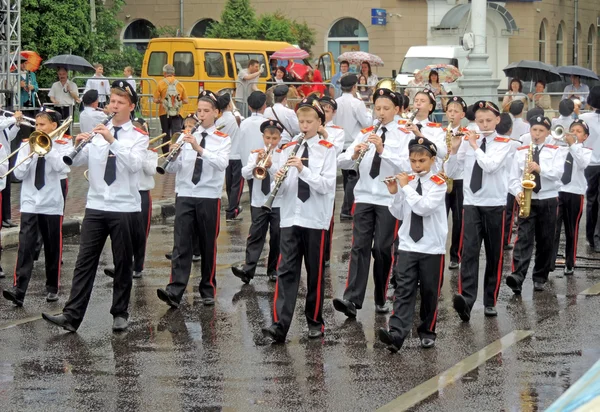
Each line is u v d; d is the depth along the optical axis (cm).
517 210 1449
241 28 3556
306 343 899
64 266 1255
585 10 4519
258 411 708
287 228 901
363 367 820
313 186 884
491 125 994
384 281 1009
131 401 730
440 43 3766
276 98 1391
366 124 1520
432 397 738
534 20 3959
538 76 2242
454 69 2612
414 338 922
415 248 868
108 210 928
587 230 1406
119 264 934
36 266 1262
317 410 710
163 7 3966
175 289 1028
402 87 2264
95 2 3444
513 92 2186
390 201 988
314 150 905
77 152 903
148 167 1047
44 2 3016
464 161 1011
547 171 1099
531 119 1123
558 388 758
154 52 2633
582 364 823
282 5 3894
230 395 744
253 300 1071
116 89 930
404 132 998
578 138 1230
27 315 1007
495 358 845
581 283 1170
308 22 3875
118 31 3800
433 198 858
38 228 1062
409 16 3797
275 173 951
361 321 985
